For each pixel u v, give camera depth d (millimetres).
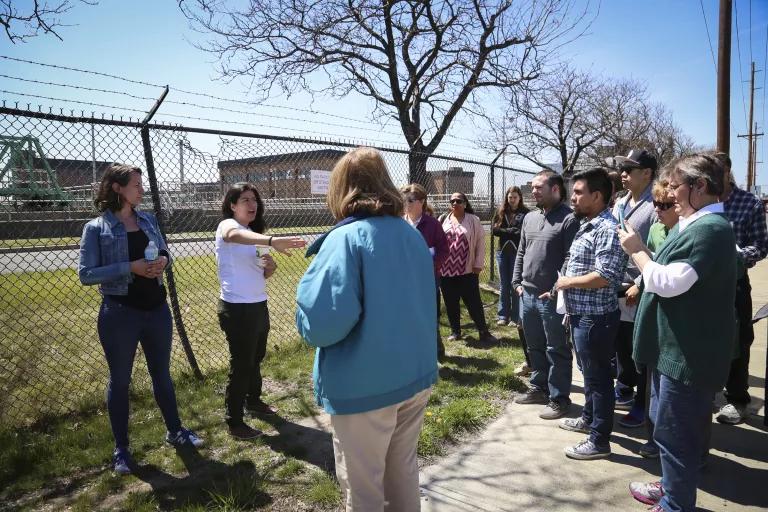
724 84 8688
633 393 3914
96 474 2912
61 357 4992
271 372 4641
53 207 5711
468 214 5676
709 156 2123
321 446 3258
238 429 3340
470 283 5652
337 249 1685
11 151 3859
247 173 5199
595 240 2939
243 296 3246
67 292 7965
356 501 1825
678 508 2193
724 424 3537
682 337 2096
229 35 9836
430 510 2557
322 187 5879
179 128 4020
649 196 3537
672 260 2104
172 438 3201
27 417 3576
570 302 3064
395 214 1844
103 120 3619
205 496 2682
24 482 2779
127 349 2916
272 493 2699
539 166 19109
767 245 3354
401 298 1752
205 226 5227
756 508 2525
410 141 11359
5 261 9586
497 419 3703
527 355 4547
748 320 3465
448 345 5605
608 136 23781
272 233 5566
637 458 3086
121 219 2975
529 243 3801
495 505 2602
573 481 2822
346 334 1666
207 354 5148
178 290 7945
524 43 10359
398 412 1877
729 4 8594
